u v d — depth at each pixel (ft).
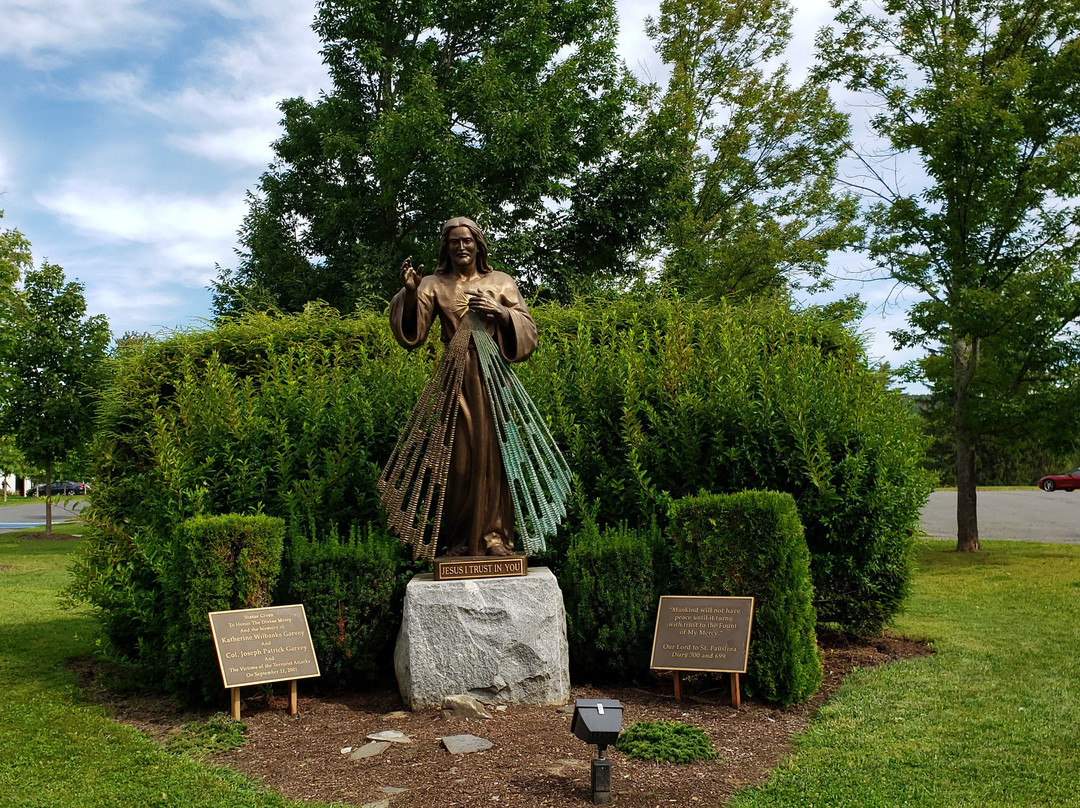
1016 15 48.78
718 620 19.74
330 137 53.36
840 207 70.59
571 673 21.85
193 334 29.45
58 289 68.44
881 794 14.05
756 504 20.26
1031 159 46.70
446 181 49.62
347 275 55.11
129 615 23.08
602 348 27.55
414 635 19.12
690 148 71.67
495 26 58.80
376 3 56.03
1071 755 15.93
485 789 14.15
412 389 25.84
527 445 22.75
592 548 21.53
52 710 20.13
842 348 30.81
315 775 15.35
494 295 20.70
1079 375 45.62
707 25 72.18
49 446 65.87
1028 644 25.22
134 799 14.42
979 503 104.58
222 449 23.84
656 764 15.35
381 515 23.71
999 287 47.50
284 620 19.65
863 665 23.47
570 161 54.85
